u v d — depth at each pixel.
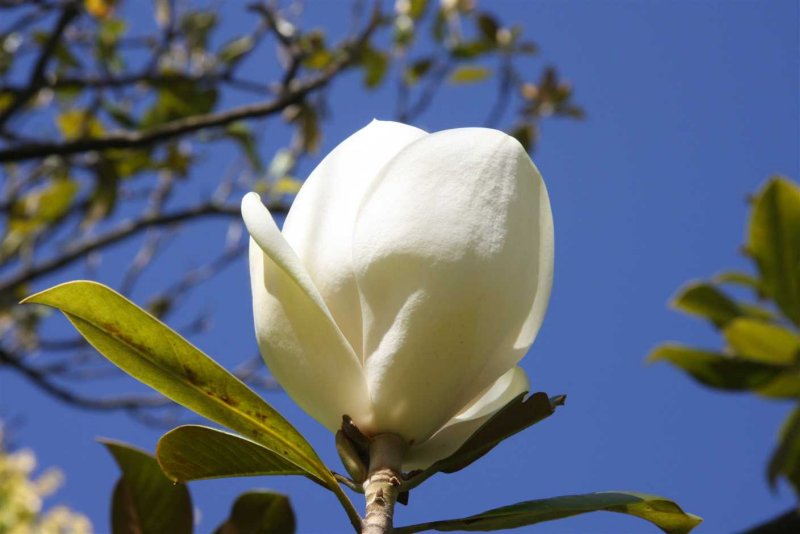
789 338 1.64
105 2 2.78
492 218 0.86
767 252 1.67
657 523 0.88
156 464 1.01
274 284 0.87
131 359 0.87
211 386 0.86
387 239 0.86
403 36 3.16
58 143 1.99
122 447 1.01
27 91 2.37
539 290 0.88
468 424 0.89
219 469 0.87
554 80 3.18
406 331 0.86
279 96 2.29
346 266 0.87
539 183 0.88
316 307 0.86
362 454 0.87
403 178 0.87
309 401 0.87
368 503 0.85
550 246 0.88
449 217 0.86
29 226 2.86
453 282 0.86
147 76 2.63
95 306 0.86
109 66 2.85
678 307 1.77
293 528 1.02
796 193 1.65
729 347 1.73
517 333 0.87
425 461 0.88
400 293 0.86
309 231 0.88
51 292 0.86
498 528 0.86
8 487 3.30
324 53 2.98
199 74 2.77
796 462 1.61
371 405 0.86
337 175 0.89
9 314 3.06
